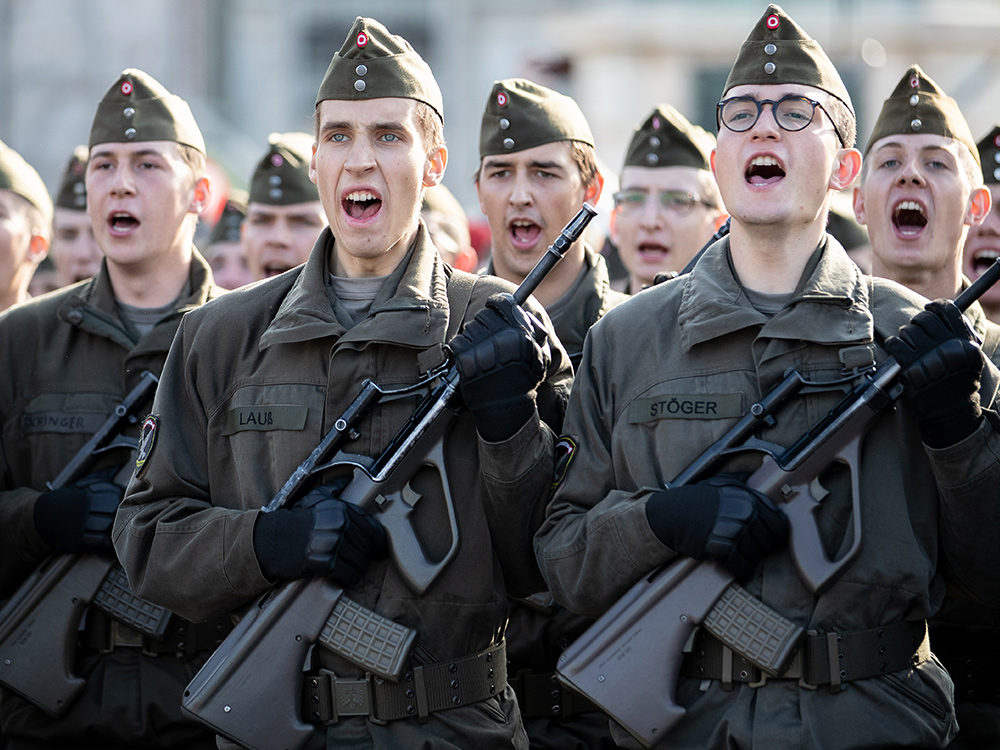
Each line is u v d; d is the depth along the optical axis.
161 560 13.74
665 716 12.84
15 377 17.09
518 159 18.50
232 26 68.94
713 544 12.55
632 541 12.88
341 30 73.81
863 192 18.08
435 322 13.69
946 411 12.56
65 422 16.84
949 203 17.30
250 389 13.91
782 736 12.59
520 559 13.74
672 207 20.97
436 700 13.29
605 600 13.19
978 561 12.97
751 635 12.66
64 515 16.02
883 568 12.76
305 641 13.21
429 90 14.17
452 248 23.83
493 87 18.83
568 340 17.98
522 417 13.04
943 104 17.44
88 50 47.50
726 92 13.55
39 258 21.11
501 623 13.77
